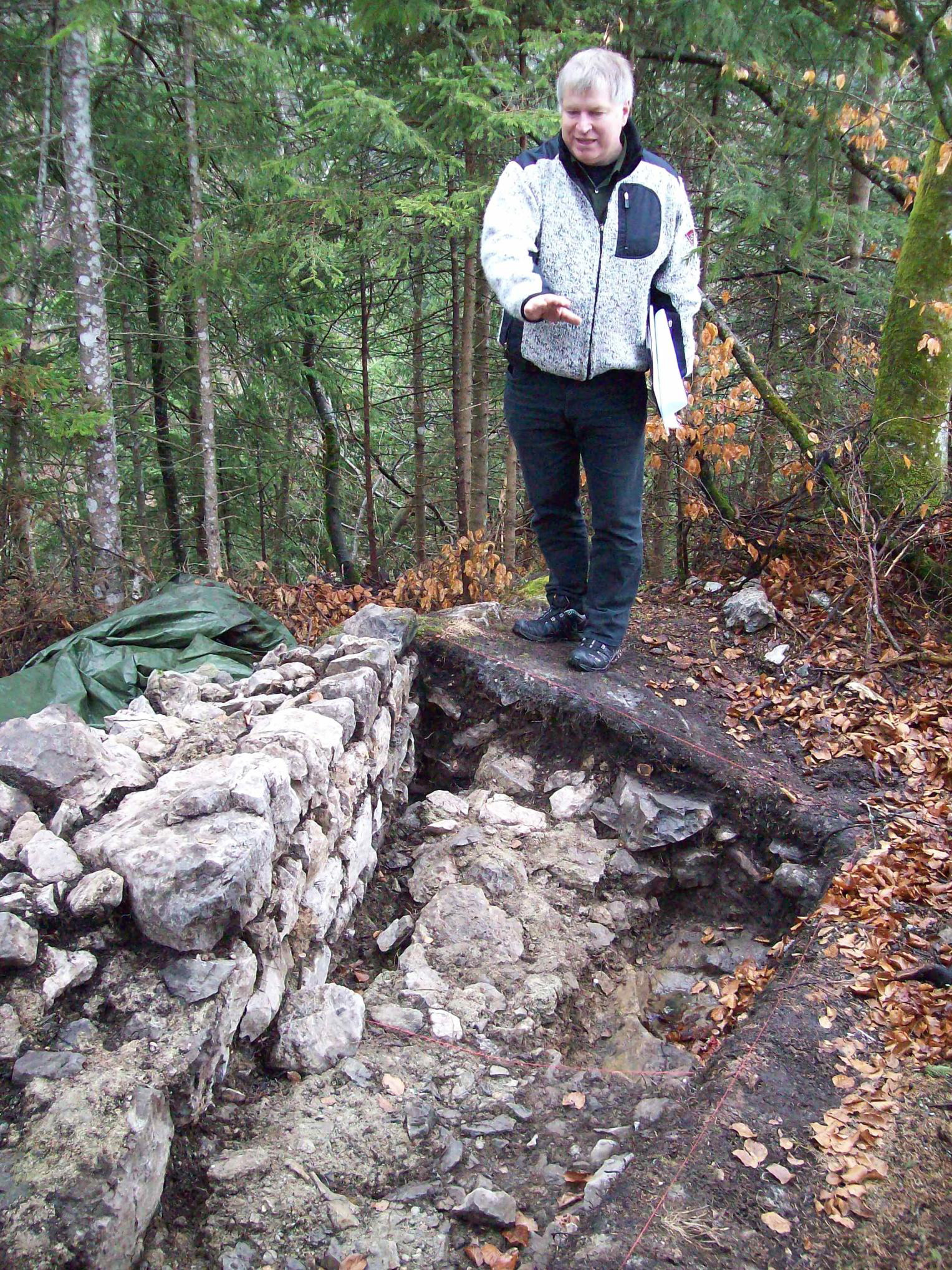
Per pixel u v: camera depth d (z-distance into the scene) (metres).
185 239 6.44
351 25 5.87
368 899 3.16
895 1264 1.76
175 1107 1.94
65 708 2.69
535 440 3.56
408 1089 2.30
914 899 2.78
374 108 5.38
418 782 4.00
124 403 9.17
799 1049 2.28
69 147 5.67
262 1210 1.90
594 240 3.03
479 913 2.96
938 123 4.47
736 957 3.06
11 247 6.20
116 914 2.13
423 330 10.20
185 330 8.78
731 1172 1.96
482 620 4.32
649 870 3.30
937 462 4.63
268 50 5.86
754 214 5.15
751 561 4.93
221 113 6.50
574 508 3.89
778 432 5.85
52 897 2.07
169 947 2.10
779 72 4.91
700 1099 2.21
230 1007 2.11
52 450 5.75
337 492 11.05
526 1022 2.60
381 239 6.43
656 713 3.67
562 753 3.71
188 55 6.45
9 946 1.94
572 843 3.36
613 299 3.10
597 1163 2.13
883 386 4.73
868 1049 2.28
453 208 6.04
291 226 6.29
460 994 2.67
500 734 3.87
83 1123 1.73
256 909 2.21
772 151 5.13
